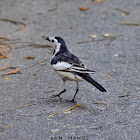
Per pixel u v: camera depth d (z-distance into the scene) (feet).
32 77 37.19
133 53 43.96
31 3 63.67
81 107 30.71
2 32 50.62
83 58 42.50
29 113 29.32
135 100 31.86
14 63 40.57
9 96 32.68
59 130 26.48
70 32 51.11
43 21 55.21
